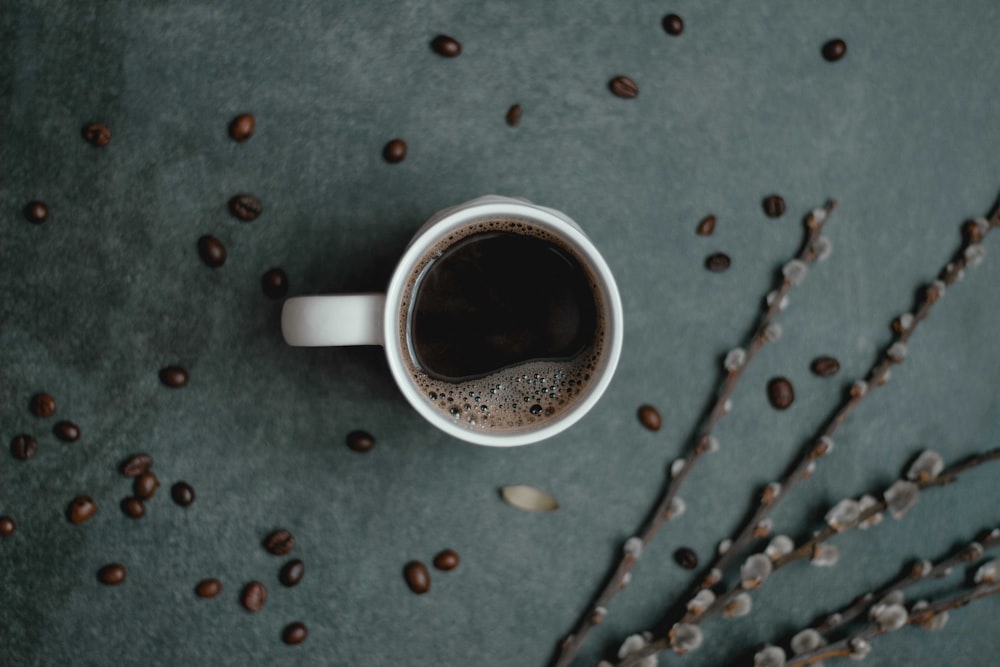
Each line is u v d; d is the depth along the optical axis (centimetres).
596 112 64
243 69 63
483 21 64
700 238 65
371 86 64
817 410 65
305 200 63
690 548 65
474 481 65
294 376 64
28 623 63
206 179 63
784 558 63
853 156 65
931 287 65
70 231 63
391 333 55
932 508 66
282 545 64
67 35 63
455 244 58
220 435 64
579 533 65
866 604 64
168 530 64
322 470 64
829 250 64
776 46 65
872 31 65
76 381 63
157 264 63
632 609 65
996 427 66
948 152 66
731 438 65
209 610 64
